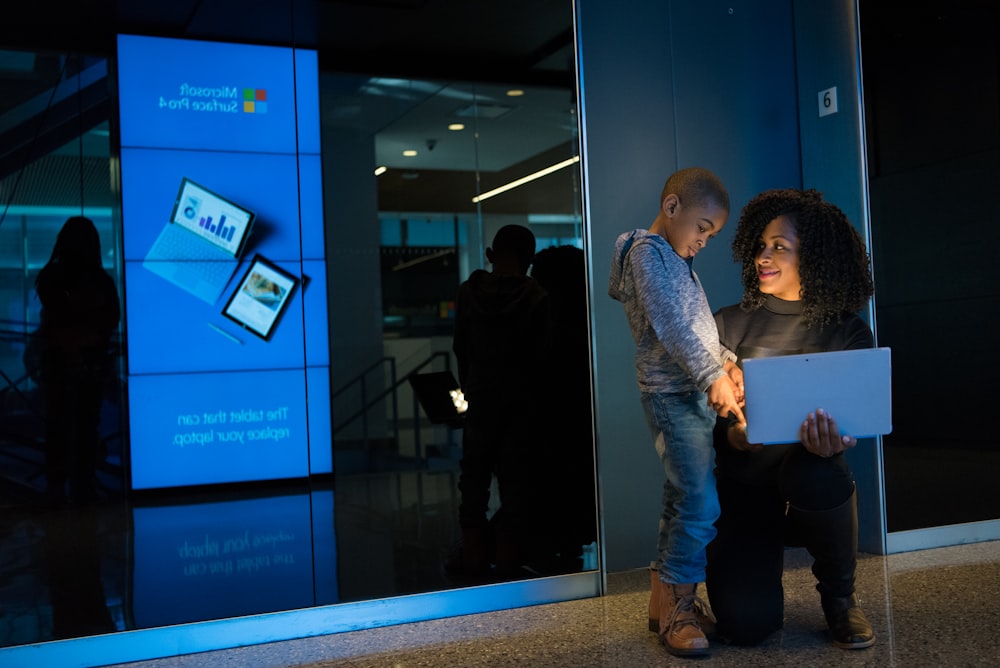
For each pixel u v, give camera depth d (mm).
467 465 3309
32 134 2916
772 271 2768
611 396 3732
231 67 3119
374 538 3199
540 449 3381
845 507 2646
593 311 3463
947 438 4004
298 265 3172
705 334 2650
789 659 2613
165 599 2979
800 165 4129
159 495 3016
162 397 3037
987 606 3047
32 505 2895
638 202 3803
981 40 4086
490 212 3367
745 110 4023
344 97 3236
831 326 2762
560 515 3396
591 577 3422
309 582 3121
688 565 2682
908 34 3971
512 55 3410
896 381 3918
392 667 2695
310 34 3203
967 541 4043
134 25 3020
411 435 3254
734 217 3984
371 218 3240
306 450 3160
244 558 3072
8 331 2887
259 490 3107
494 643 2896
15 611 2855
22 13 2916
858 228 3885
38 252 2926
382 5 3273
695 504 2666
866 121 3875
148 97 3037
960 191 4047
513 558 3338
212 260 3094
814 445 2498
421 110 3316
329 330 3197
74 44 2967
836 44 3959
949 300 4004
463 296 3330
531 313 3389
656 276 2662
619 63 3785
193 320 3076
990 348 4066
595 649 2787
